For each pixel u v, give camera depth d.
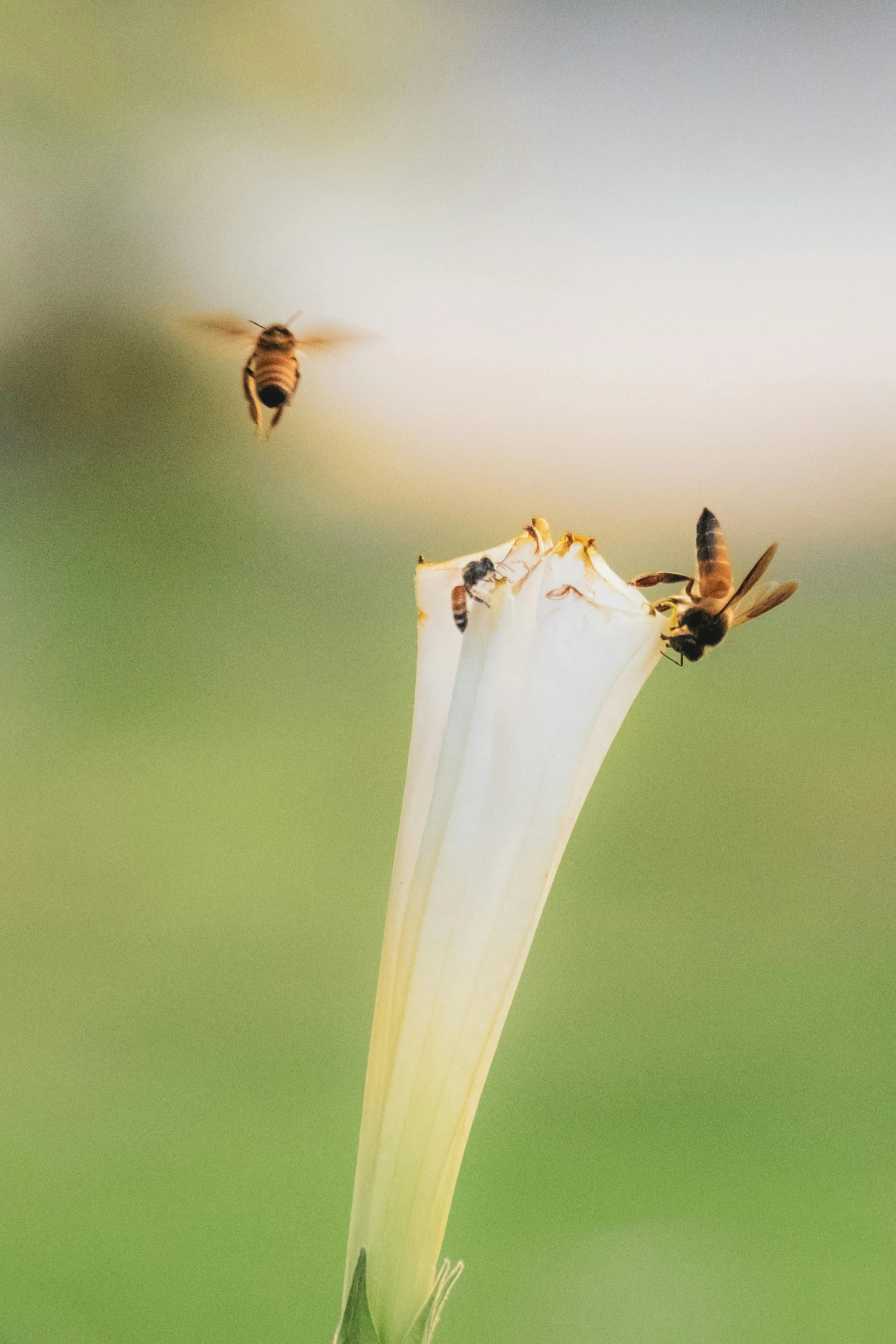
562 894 2.28
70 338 5.48
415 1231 0.64
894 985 1.85
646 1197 1.35
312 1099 1.57
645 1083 1.62
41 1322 1.11
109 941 2.05
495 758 0.64
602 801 2.78
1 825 2.55
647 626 0.64
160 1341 1.08
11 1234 1.25
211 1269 1.19
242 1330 1.10
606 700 0.64
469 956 0.64
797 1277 1.20
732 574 0.74
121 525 4.72
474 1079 0.64
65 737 3.08
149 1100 1.56
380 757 3.02
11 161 5.46
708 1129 1.50
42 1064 1.65
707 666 3.81
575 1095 1.61
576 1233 1.29
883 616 4.20
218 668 3.67
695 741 3.17
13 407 5.38
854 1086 1.59
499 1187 1.39
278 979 1.93
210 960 1.99
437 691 0.65
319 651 3.88
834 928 2.07
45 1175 1.38
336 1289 1.18
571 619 0.64
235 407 5.32
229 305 5.77
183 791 2.76
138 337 5.46
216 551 4.69
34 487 5.03
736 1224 1.29
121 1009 1.82
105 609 4.08
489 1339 1.14
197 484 5.12
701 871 2.37
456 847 0.64
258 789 2.74
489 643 0.64
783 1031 1.75
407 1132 0.64
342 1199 1.34
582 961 2.01
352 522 5.12
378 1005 0.65
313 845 2.47
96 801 2.65
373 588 4.62
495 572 0.64
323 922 2.15
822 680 3.59
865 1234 1.27
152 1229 1.27
